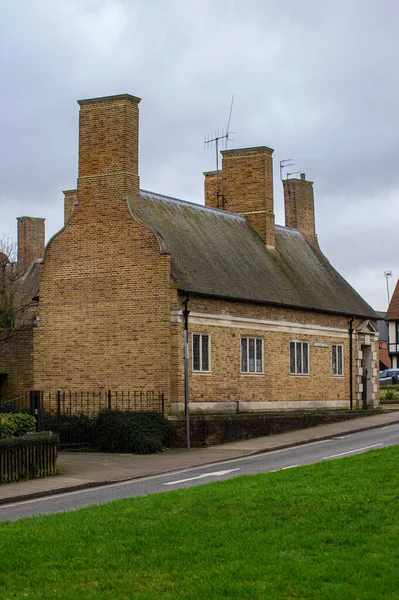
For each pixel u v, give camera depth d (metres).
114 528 12.98
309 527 12.60
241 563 10.77
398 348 76.44
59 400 29.83
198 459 25.89
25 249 55.06
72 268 32.38
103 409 29.89
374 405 43.25
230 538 12.11
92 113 32.44
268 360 35.47
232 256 36.09
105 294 31.59
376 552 11.15
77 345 32.03
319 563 10.72
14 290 41.81
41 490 19.97
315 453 25.52
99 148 32.25
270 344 35.66
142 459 26.36
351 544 11.62
